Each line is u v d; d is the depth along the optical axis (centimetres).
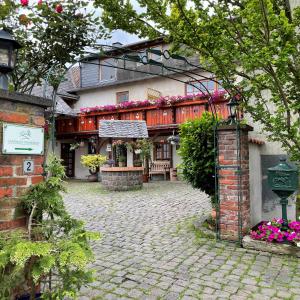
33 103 222
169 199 817
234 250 400
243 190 445
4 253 168
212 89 1323
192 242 437
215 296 274
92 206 737
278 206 529
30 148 222
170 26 398
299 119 401
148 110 1380
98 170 1503
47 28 282
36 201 210
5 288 176
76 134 1538
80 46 306
